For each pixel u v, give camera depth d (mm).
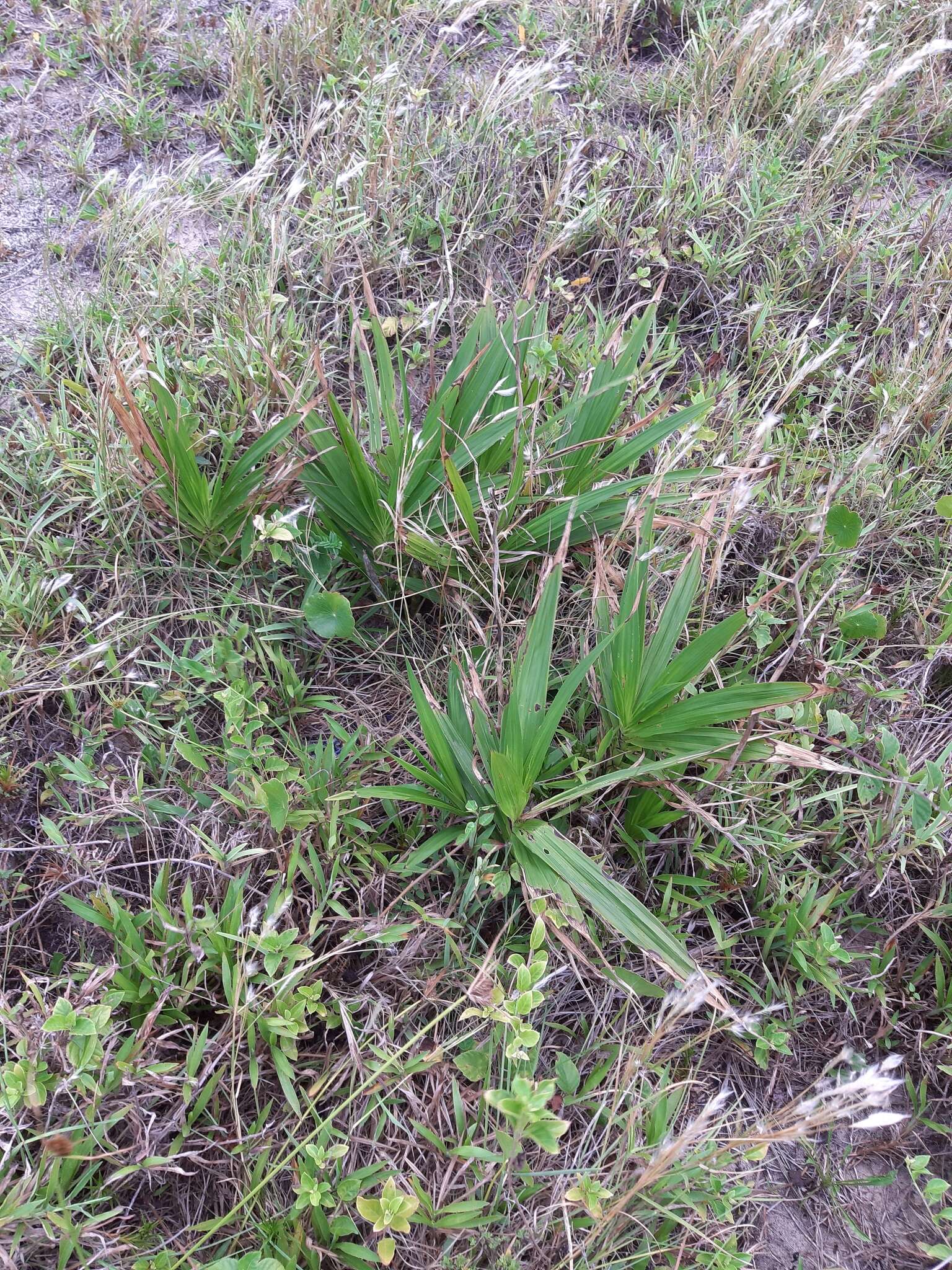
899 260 1341
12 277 1189
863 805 903
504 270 1283
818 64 1535
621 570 956
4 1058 714
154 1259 633
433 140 1335
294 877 784
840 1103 680
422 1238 688
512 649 949
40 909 796
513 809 789
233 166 1346
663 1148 668
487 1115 713
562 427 1021
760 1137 645
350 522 965
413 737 918
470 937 804
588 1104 754
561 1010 800
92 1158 649
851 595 1043
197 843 814
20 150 1318
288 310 1152
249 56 1400
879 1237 768
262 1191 701
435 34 1555
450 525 969
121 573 951
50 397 1070
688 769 883
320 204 1211
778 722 891
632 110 1520
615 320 1104
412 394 1149
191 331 1106
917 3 1679
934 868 879
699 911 860
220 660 907
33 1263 650
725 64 1504
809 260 1335
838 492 1082
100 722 879
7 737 860
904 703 974
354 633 935
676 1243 710
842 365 1253
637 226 1328
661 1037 781
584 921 777
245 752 818
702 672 804
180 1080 702
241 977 710
